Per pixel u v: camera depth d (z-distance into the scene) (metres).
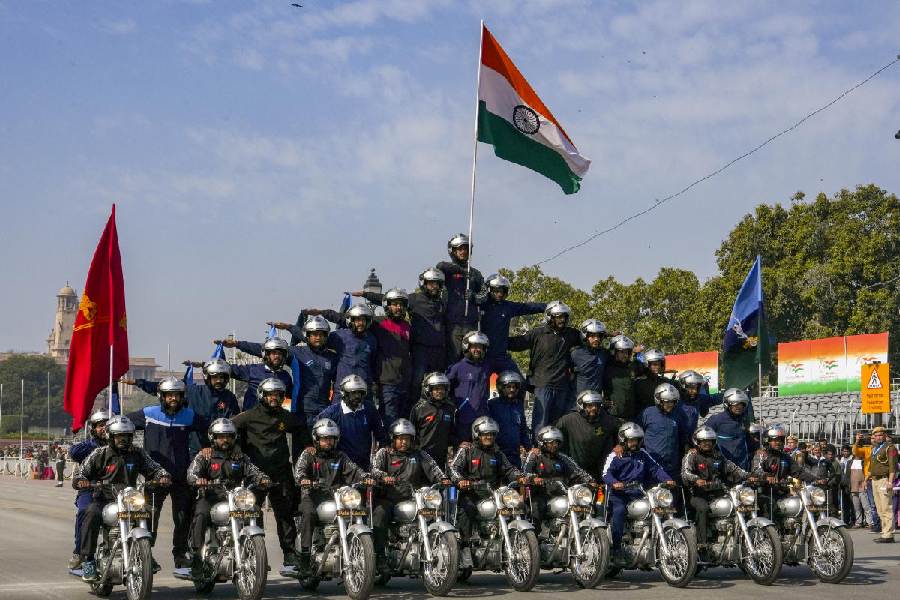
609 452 14.65
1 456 90.00
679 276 61.28
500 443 14.55
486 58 17.11
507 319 15.91
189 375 14.85
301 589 13.48
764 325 18.94
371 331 15.05
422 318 15.40
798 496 14.51
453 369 14.77
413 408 14.32
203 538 12.68
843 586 13.39
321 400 14.52
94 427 13.12
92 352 14.77
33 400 188.88
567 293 60.44
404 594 12.83
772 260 61.41
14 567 15.76
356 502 12.48
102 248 14.89
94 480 12.84
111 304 14.68
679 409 15.27
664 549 13.51
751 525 14.01
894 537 21.50
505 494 13.25
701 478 14.49
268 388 13.11
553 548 13.59
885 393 25.45
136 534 11.98
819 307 57.81
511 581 13.08
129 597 12.09
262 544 11.93
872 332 55.56
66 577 14.52
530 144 17.28
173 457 13.32
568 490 13.62
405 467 13.39
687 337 59.84
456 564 12.44
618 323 61.09
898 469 21.28
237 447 12.95
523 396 14.80
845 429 33.50
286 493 13.45
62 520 26.58
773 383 58.09
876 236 57.88
